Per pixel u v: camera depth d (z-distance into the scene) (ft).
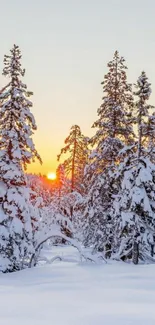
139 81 76.33
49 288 48.24
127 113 81.00
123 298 41.50
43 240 74.28
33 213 71.77
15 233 65.41
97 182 81.87
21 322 30.27
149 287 49.29
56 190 138.31
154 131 76.07
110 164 82.58
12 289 47.62
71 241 75.46
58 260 88.33
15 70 70.59
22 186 69.92
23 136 68.59
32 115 69.92
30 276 59.57
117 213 75.46
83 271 63.72
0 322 30.30
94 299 40.75
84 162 117.70
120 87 85.30
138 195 72.59
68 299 40.63
